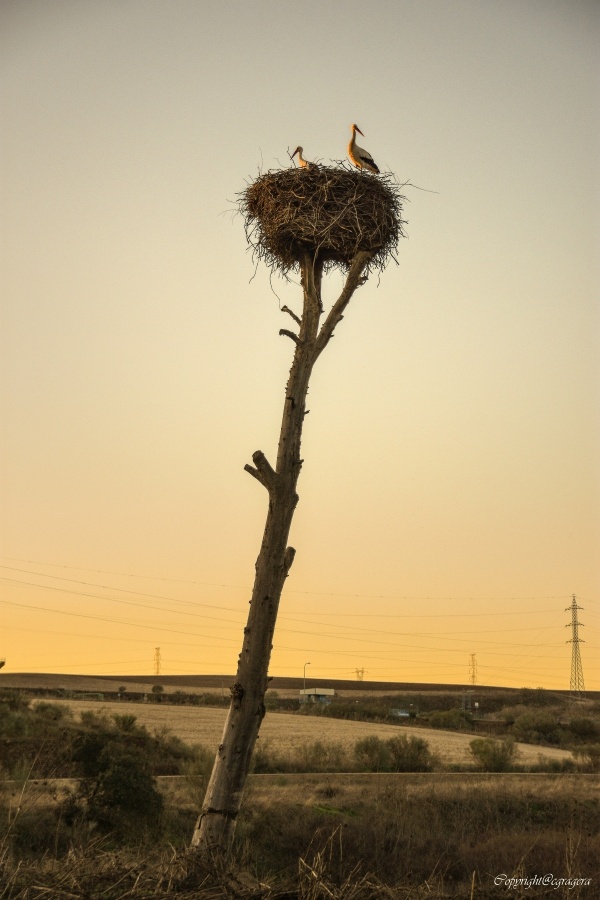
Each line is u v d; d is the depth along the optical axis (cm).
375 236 1108
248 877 761
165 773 2827
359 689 12125
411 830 1864
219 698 8181
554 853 1524
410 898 671
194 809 2069
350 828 1780
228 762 862
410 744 3956
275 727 5978
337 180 1113
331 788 2581
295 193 1092
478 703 10369
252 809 2031
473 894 698
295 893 638
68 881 607
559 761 4247
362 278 1055
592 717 8675
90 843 707
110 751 1995
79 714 4938
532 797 2520
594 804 2477
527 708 9625
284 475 930
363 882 666
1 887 588
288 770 3553
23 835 1391
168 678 13038
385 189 1148
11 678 10888
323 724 6438
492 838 1770
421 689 12012
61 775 2036
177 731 4791
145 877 628
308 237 1073
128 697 8406
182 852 692
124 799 1791
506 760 4047
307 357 988
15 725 3073
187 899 593
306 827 1783
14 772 1914
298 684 12800
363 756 3841
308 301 1040
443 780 3142
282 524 921
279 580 911
